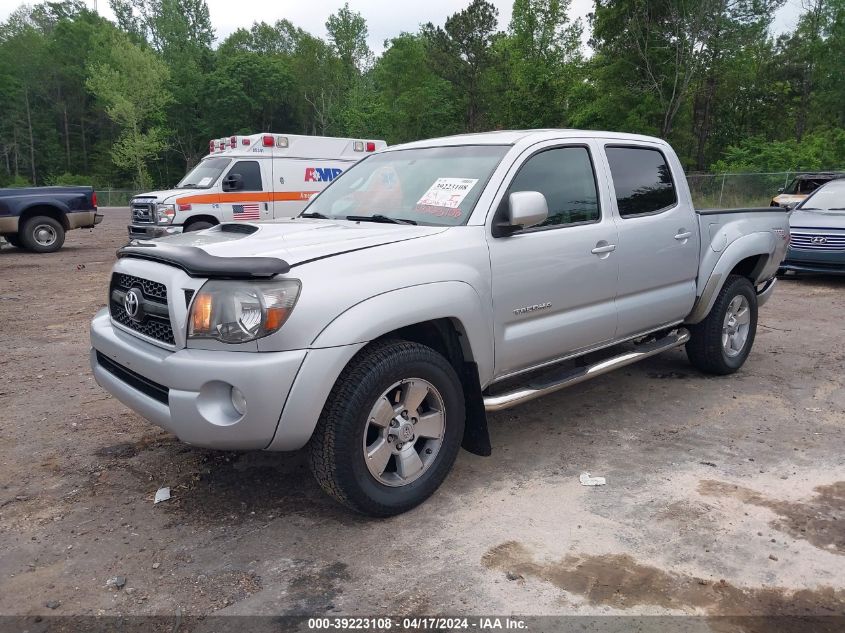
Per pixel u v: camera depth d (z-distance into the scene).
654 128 38.22
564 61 50.94
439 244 3.38
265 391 2.80
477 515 3.32
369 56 79.94
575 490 3.58
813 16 48.25
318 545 3.06
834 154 35.44
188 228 12.98
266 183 13.69
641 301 4.55
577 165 4.21
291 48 91.38
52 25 95.94
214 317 2.87
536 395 3.83
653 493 3.53
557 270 3.89
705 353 5.37
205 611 2.60
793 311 8.36
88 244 17.58
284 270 2.84
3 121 75.06
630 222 4.41
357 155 15.14
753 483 3.64
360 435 3.06
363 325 2.96
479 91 52.28
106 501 3.51
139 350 3.16
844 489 3.55
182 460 3.99
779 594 2.67
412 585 2.75
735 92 46.28
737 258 5.16
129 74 64.12
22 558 2.99
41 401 5.09
